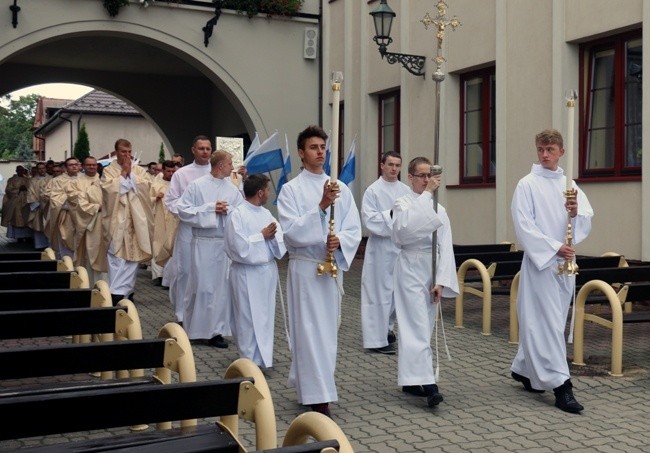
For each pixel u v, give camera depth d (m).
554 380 5.79
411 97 14.24
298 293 5.53
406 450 4.87
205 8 16.70
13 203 22.12
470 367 7.13
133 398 2.85
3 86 21.42
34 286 6.06
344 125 16.64
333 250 5.41
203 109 23.09
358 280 13.55
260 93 17.30
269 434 3.02
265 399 3.06
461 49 12.88
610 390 6.32
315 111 17.80
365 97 15.72
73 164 12.86
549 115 11.00
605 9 10.11
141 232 9.81
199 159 8.91
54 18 15.67
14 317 4.26
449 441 5.05
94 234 10.61
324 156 5.71
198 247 8.11
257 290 6.90
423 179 6.06
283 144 17.52
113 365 3.68
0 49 15.34
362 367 7.24
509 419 5.54
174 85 22.80
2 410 2.63
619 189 10.02
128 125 37.81
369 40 15.65
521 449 4.89
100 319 4.48
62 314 4.37
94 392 2.79
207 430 3.30
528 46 11.39
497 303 10.88
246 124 17.48
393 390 6.38
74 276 6.15
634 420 5.50
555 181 6.05
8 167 42.25
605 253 10.17
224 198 8.33
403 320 5.86
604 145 10.46
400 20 14.55
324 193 5.34
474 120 13.03
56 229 12.56
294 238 5.45
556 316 5.82
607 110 10.41
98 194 10.66
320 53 17.70
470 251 10.19
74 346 3.57
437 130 5.85
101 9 15.95
